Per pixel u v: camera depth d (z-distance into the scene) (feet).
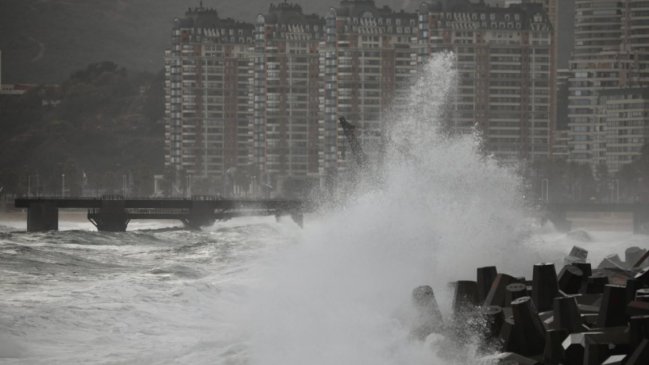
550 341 199.52
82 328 272.72
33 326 270.05
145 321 284.20
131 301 315.58
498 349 210.18
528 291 237.86
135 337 263.29
